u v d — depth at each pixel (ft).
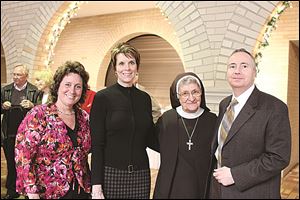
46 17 15.48
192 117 6.98
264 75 18.15
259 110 6.14
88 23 19.70
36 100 11.03
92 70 19.34
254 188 6.09
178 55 19.65
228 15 11.04
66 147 6.67
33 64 15.58
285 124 5.97
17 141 6.56
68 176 6.68
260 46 11.11
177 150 6.79
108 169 6.77
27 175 6.40
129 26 19.79
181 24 11.90
